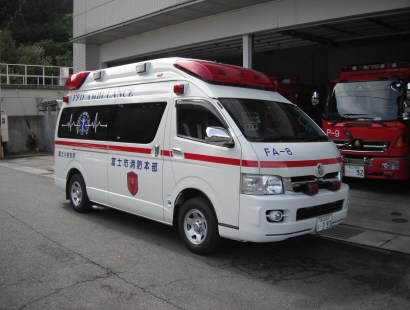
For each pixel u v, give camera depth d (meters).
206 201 5.52
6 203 9.16
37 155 21.67
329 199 5.41
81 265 5.24
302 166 5.22
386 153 9.16
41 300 4.24
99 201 7.53
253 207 4.90
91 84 7.97
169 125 6.02
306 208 5.13
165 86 6.27
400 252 5.89
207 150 5.40
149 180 6.31
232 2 11.02
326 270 5.20
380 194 9.44
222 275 4.96
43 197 9.90
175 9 11.79
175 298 4.31
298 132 5.94
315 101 10.30
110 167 7.13
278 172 5.00
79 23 17.19
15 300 4.24
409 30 12.88
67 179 8.41
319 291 4.55
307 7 10.16
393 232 6.73
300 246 6.13
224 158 5.20
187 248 5.85
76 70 18.03
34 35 60.19
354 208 8.20
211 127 5.20
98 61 17.69
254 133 5.32
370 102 9.56
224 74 5.91
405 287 4.70
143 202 6.47
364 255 5.78
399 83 9.23
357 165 9.49
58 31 61.53
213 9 11.76
